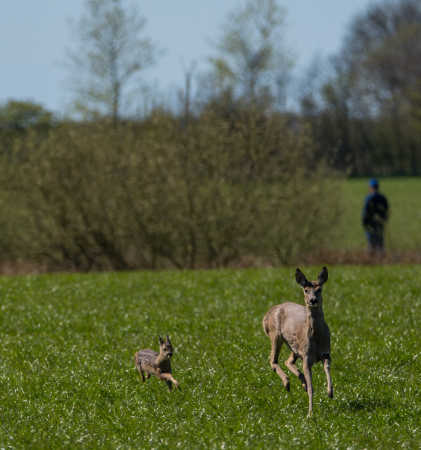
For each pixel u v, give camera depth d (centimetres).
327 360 2875
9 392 3338
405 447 2547
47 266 9425
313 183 8575
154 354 3412
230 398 3178
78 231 9075
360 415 2898
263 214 8594
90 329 4747
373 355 3791
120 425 2838
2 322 5044
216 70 14388
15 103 14050
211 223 8656
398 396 3094
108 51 14388
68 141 8969
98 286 6372
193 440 2648
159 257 9388
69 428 2819
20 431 2791
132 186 8806
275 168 8712
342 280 6106
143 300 5606
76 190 8969
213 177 8675
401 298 5297
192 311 5147
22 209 9106
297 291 5653
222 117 9044
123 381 3450
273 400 3139
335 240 8894
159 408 3052
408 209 17550
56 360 3941
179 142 8725
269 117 8862
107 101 14175
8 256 9619
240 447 2547
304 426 2738
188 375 3572
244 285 6072
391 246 9256
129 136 9012
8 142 9331
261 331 4453
